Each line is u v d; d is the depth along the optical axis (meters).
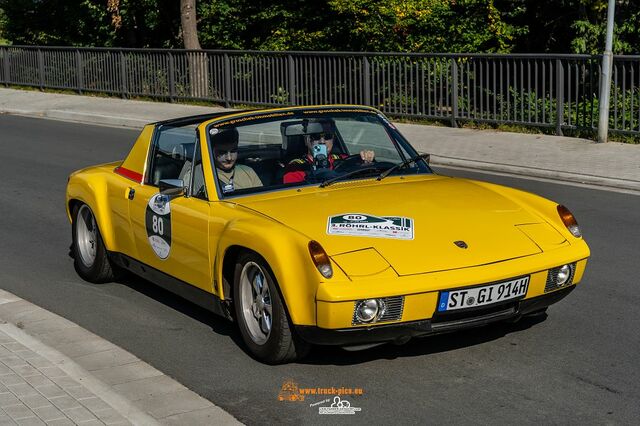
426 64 17.22
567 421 4.72
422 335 5.25
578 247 5.75
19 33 32.59
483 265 5.31
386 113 18.14
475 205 5.98
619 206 10.41
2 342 6.12
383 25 23.47
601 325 6.27
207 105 21.88
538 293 5.54
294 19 25.95
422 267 5.21
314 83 19.12
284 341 5.45
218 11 27.44
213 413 4.96
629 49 20.39
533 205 6.14
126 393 5.28
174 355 5.99
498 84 16.34
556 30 23.58
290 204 5.89
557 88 15.31
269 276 5.41
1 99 25.31
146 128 7.30
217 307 6.10
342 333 5.09
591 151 13.87
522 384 5.24
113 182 7.43
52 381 5.35
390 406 5.00
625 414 4.79
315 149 6.53
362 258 5.22
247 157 6.35
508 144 14.84
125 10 29.28
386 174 6.55
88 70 25.09
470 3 22.75
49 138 18.36
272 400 5.15
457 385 5.25
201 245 6.09
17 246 9.39
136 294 7.53
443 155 14.11
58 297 7.51
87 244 7.94
